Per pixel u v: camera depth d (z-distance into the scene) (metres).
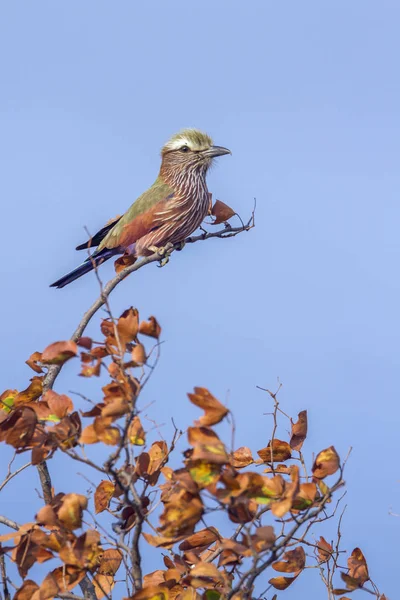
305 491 8.01
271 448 9.66
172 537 7.73
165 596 8.26
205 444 7.42
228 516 7.68
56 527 8.26
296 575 9.24
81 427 8.43
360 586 9.35
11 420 8.36
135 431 8.68
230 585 8.25
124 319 8.17
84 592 9.98
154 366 7.98
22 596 8.07
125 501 7.95
